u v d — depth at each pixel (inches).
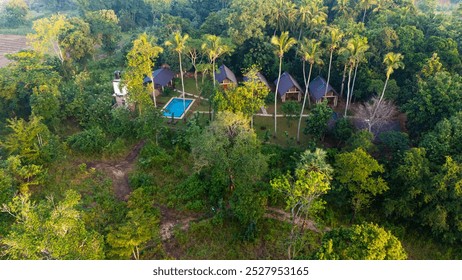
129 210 1578.5
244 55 2957.7
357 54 2052.2
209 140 1541.6
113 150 2026.3
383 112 2059.5
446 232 1471.5
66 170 1895.9
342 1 3336.6
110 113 2274.9
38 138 1870.1
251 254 1448.1
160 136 2156.7
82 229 1061.1
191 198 1700.3
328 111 2062.0
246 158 1521.9
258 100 1889.8
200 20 4503.0
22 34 4997.5
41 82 2377.0
